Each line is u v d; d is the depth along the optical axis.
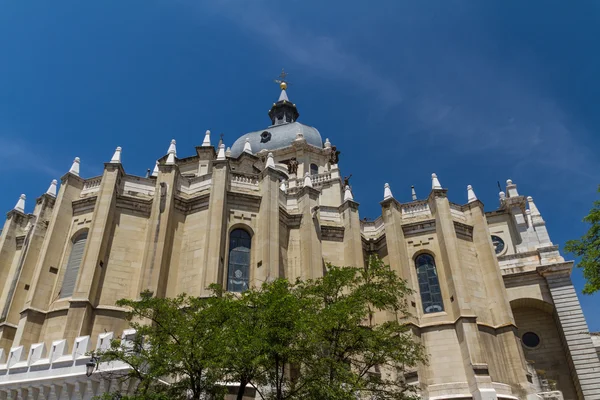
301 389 23.36
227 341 21.36
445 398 32.94
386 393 25.92
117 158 39.19
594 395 39.72
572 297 43.38
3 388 26.97
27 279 37.53
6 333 34.78
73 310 31.59
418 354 26.62
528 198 51.75
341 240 41.41
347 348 25.16
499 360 35.62
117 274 34.69
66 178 39.44
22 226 44.31
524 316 46.22
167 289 34.03
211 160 50.16
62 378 26.09
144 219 37.47
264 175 38.75
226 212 36.59
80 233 37.62
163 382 25.55
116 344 23.70
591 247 27.91
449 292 37.38
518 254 46.72
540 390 35.28
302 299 24.94
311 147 75.12
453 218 41.62
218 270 33.22
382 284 27.80
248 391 28.19
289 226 39.47
